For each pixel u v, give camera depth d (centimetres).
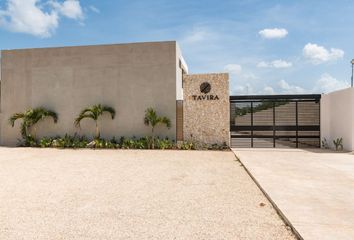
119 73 1698
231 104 1691
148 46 1673
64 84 1759
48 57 1780
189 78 1652
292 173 872
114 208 559
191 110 1644
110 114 1705
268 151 1480
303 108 1684
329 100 1623
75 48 1748
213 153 1444
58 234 433
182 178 845
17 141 1806
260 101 1683
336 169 941
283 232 438
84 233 436
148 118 1611
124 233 436
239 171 958
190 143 1602
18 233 437
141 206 571
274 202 565
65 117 1755
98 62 1722
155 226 464
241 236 423
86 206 572
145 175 890
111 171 956
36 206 572
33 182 789
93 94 1727
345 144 1472
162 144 1594
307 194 625
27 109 1802
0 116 1831
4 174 904
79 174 905
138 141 1627
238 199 621
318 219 468
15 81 1820
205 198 629
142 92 1677
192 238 417
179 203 592
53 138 1752
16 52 1822
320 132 1673
